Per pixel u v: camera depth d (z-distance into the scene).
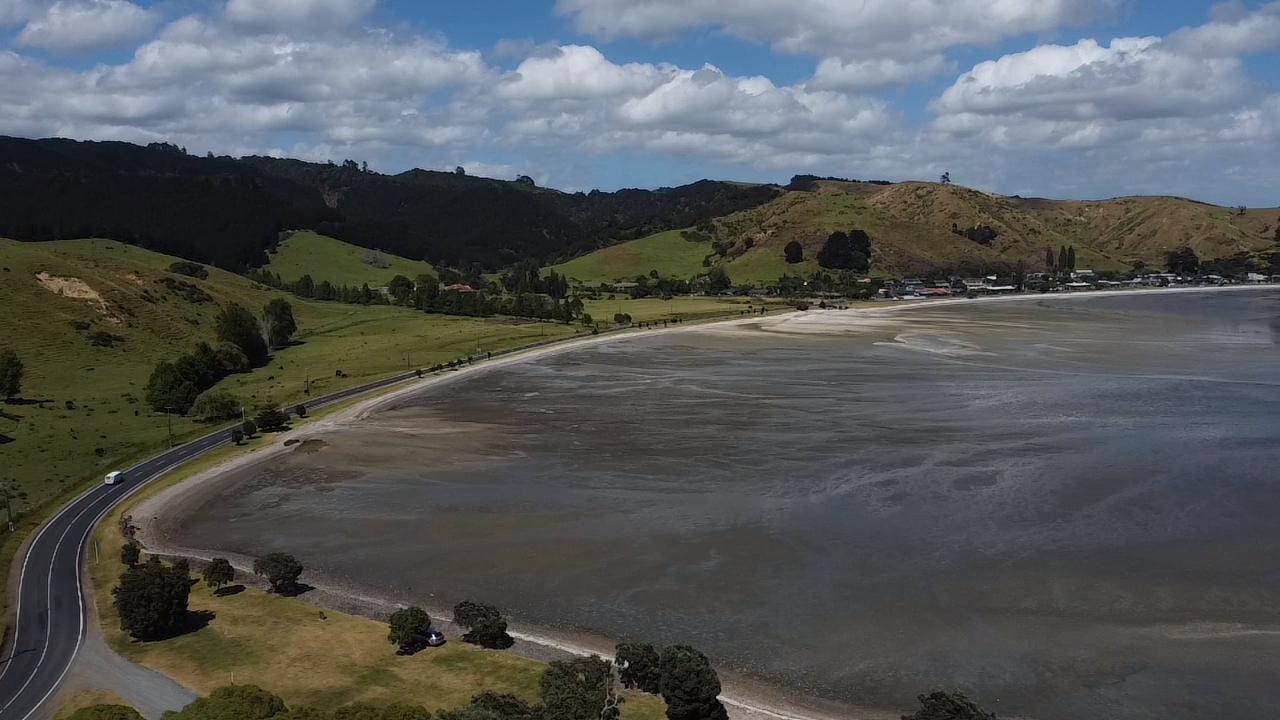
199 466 83.44
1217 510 64.50
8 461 83.81
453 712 32.91
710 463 80.38
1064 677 42.50
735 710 39.09
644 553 59.16
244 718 32.91
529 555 59.50
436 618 49.44
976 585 52.81
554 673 38.22
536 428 96.75
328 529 66.12
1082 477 72.94
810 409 102.75
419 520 67.38
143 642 46.06
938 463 78.12
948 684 41.97
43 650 45.41
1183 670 42.94
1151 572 54.12
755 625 48.31
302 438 94.00
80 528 66.31
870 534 61.41
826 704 40.31
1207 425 90.69
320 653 44.25
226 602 51.91
